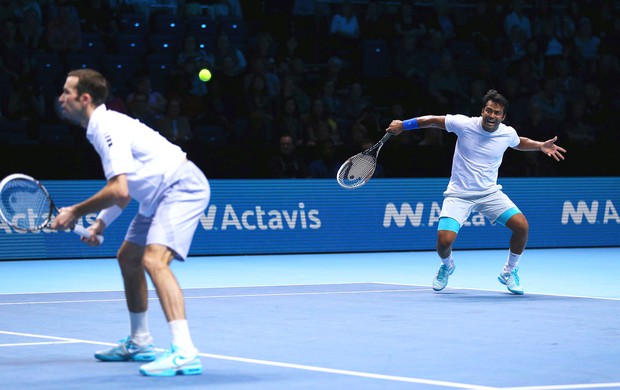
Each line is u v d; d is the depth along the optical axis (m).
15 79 18.83
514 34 23.31
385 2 23.94
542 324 8.98
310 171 18.73
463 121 11.83
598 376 6.34
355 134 19.50
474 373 6.45
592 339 8.04
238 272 14.84
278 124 19.64
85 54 19.86
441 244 11.74
